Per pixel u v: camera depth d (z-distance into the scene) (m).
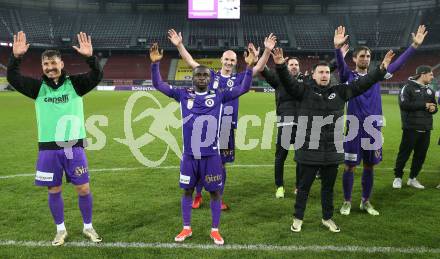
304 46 48.97
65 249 4.25
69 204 5.66
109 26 51.59
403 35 48.03
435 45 44.81
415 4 49.28
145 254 4.14
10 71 4.18
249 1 52.53
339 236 4.62
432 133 12.66
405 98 6.43
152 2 52.47
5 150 9.50
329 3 52.50
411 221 5.11
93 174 7.40
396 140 11.46
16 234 4.61
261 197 6.16
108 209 5.50
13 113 17.56
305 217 5.26
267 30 50.91
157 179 7.10
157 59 4.48
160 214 5.33
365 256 4.12
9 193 6.16
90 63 4.23
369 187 5.44
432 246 4.36
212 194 4.57
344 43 5.43
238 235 4.64
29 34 48.16
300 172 4.78
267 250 4.24
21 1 50.41
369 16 51.72
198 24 51.44
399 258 4.07
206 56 50.03
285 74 4.43
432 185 6.85
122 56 51.03
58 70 4.21
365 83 4.48
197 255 4.12
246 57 4.52
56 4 51.97
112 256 4.09
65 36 49.56
